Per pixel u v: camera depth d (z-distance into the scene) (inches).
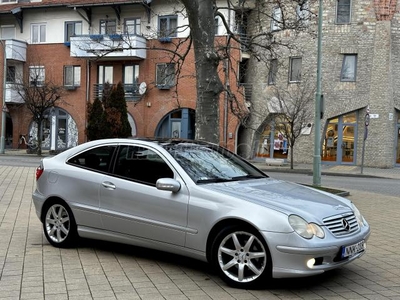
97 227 239.5
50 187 257.3
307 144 1127.0
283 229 184.2
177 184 211.0
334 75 1106.7
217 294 186.9
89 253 245.8
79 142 1365.7
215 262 199.6
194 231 205.6
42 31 1427.2
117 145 244.8
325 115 1110.4
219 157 250.1
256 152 1218.6
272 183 233.0
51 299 178.2
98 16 1354.6
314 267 183.0
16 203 410.9
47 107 1250.0
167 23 1269.7
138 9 1301.7
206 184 214.1
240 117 469.4
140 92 1275.8
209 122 422.0
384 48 1064.8
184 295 185.0
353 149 1101.1
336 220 197.8
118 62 1325.0
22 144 1448.1
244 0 518.0
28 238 279.3
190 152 239.0
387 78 1059.3
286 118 964.6
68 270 215.9
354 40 1092.5
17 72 1430.9
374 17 1079.6
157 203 217.0
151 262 230.8
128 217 225.9
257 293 188.7
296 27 512.4
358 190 602.2
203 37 420.5
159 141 244.1
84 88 1359.5
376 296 188.1
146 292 187.8
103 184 236.8
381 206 448.8
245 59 1219.2
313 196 217.2
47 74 1391.5
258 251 190.4
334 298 184.9
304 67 1123.9
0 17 1459.2
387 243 286.5
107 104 1149.7
